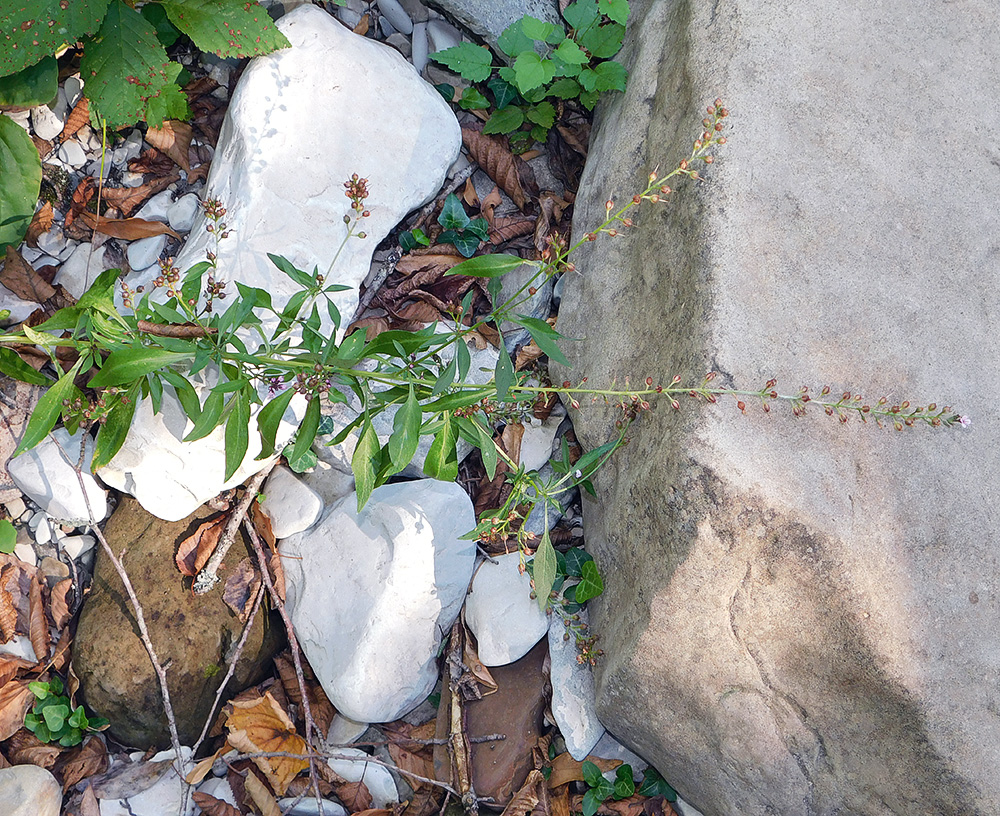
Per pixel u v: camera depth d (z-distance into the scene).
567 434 0.76
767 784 0.63
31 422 0.61
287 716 0.71
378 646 0.69
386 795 0.71
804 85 0.65
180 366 0.69
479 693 0.71
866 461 0.61
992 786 0.58
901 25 0.67
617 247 0.72
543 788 0.70
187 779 0.69
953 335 0.62
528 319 0.59
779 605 0.61
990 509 0.60
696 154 0.58
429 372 0.63
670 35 0.72
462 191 0.81
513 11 0.80
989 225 0.64
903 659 0.59
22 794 0.67
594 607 0.71
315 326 0.62
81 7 0.68
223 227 0.68
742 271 0.62
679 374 0.62
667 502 0.62
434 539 0.71
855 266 0.63
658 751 0.67
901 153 0.65
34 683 0.70
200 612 0.70
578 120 0.82
